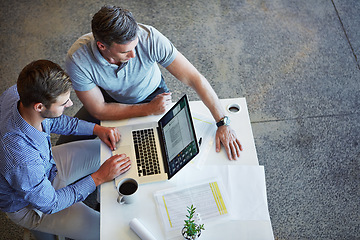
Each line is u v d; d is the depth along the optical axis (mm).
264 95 2883
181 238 1513
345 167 2521
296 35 3240
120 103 2029
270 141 2650
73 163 2041
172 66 1994
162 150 1780
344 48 3146
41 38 3242
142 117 1937
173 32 3271
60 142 2209
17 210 1744
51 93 1410
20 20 3365
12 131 1494
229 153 1759
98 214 1883
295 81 2957
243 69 3031
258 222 1550
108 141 1841
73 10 3430
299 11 3406
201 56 3113
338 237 2244
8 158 1483
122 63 1833
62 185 1987
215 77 2984
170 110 1813
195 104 1987
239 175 1695
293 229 2277
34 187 1555
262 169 1710
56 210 1658
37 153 1561
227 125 1834
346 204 2365
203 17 3373
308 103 2834
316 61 3068
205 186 1660
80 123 1919
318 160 2557
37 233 1896
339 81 2949
